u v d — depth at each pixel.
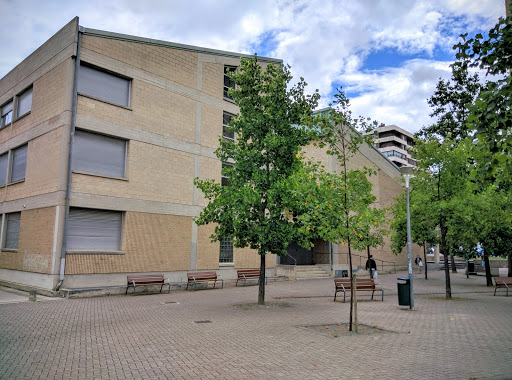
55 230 14.90
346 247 27.34
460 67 5.87
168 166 18.72
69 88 15.79
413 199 16.47
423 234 22.06
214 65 21.62
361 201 9.62
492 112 5.18
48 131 16.36
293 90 13.38
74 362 6.43
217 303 13.31
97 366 6.22
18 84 19.28
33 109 17.70
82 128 15.99
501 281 17.06
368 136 10.11
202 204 19.97
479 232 15.73
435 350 7.34
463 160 15.03
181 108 19.67
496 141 5.25
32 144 17.34
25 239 16.66
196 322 9.83
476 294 17.59
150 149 18.09
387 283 22.09
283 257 25.81
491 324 10.06
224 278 20.80
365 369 6.14
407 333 8.84
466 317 11.12
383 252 32.25
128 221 16.91
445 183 15.41
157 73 18.84
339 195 9.41
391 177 35.12
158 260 17.78
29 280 15.97
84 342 7.75
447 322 10.31
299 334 8.52
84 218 15.87
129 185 17.14
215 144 21.06
